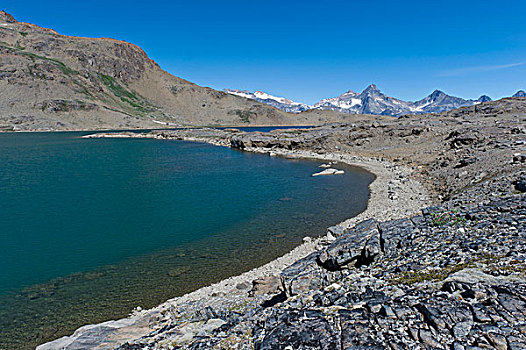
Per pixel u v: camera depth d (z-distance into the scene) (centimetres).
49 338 1528
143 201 4034
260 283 1816
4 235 2923
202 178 5516
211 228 3077
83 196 4284
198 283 2044
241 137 10681
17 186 4853
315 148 8975
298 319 1028
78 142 13038
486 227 1545
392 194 3984
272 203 3897
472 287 952
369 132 8962
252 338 1025
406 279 1190
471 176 3662
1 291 1975
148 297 1888
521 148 4006
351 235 1823
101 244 2720
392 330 869
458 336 785
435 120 9450
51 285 2048
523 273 1013
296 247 2562
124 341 1277
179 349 1038
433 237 1594
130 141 13875
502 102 10469
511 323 784
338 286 1284
